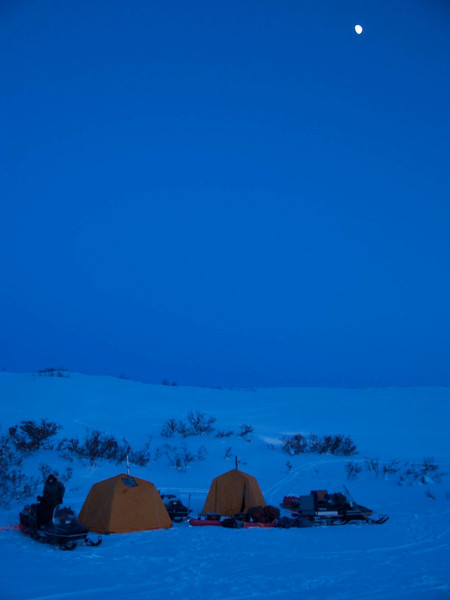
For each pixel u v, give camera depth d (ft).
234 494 60.39
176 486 74.79
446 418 139.03
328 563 39.68
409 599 30.73
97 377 158.40
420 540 47.34
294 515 58.34
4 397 120.67
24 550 43.68
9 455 76.69
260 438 105.19
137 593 32.76
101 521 51.83
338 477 82.07
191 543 46.68
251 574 36.76
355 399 161.99
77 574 36.96
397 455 99.04
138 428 106.01
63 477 71.97
